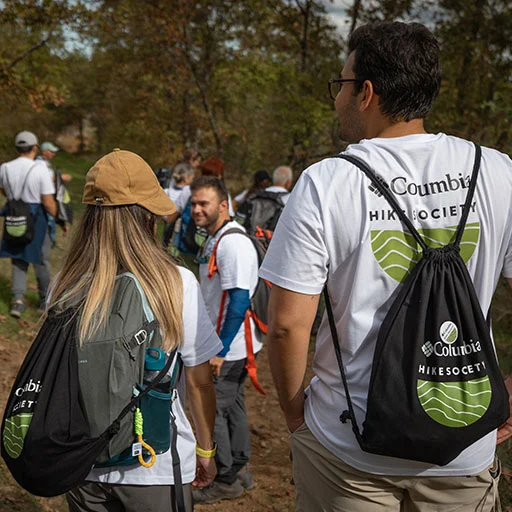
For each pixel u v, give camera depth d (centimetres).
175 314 198
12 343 636
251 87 1708
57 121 5034
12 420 181
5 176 679
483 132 608
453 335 158
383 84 168
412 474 168
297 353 170
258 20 1644
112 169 204
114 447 185
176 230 729
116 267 198
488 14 1375
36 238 690
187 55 1802
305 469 182
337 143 1462
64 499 376
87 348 183
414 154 165
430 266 159
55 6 1267
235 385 390
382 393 155
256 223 683
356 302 163
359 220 160
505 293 393
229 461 402
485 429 159
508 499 334
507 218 168
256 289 385
